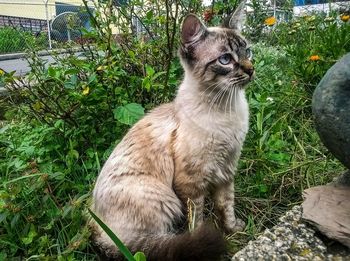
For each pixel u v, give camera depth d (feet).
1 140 2.07
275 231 1.28
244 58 1.43
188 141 1.36
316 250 1.21
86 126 1.85
